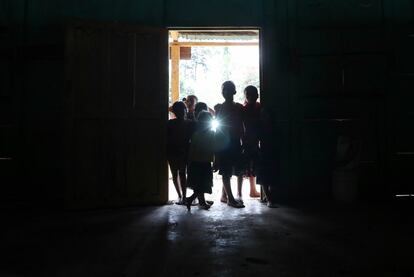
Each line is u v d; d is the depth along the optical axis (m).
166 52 4.71
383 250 2.78
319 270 2.39
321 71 4.89
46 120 4.69
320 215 3.96
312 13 4.91
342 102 4.88
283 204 4.57
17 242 3.01
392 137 4.86
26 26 4.73
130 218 3.86
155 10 4.87
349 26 4.90
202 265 2.48
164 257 2.64
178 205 4.58
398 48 4.90
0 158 4.61
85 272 2.36
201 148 4.21
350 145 4.59
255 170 4.52
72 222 3.68
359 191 4.81
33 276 2.29
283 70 4.88
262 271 2.37
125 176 4.48
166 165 4.64
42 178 4.65
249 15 4.89
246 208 4.36
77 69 4.31
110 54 4.47
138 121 4.56
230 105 4.54
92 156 4.36
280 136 4.68
